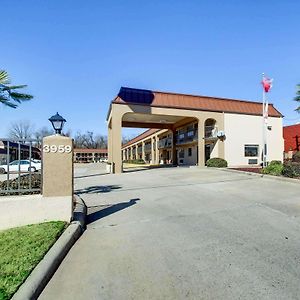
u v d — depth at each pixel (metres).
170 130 35.38
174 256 4.50
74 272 4.05
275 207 7.63
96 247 5.09
